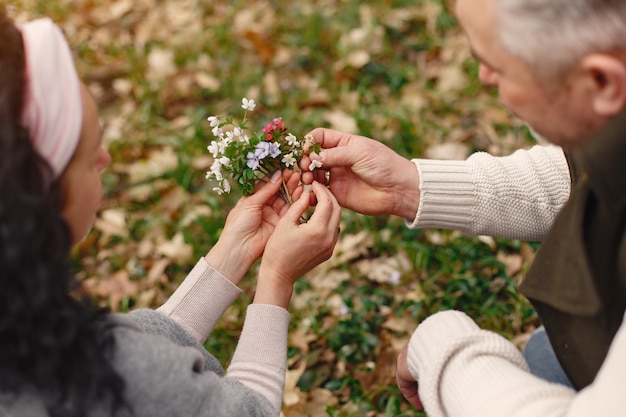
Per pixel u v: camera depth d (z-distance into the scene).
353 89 3.73
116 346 1.19
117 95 3.91
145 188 3.33
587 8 1.04
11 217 1.01
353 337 2.62
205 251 2.99
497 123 3.35
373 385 2.49
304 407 2.45
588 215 1.25
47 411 1.13
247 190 1.84
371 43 3.95
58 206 1.13
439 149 3.28
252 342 1.57
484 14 1.14
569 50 1.08
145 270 3.00
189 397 1.22
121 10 4.54
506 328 2.60
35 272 1.04
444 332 1.42
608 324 1.28
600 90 1.11
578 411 1.09
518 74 1.17
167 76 3.96
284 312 1.64
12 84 1.04
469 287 2.70
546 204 1.80
